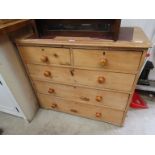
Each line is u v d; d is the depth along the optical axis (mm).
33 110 1501
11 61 1106
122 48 811
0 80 1087
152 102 1573
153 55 1480
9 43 1061
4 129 1392
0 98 1332
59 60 1030
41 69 1174
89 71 1008
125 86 989
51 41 938
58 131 1341
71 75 1098
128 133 1271
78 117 1466
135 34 982
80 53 929
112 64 904
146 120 1377
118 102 1119
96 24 915
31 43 1000
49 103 1487
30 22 1054
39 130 1364
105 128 1332
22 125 1426
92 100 1212
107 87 1050
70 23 956
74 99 1293
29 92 1397
